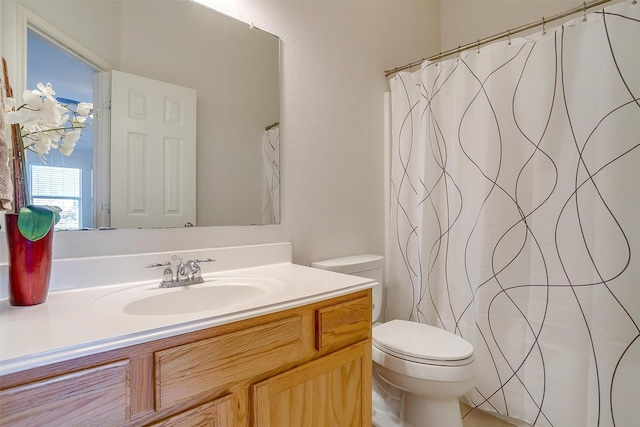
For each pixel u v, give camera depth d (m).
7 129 0.82
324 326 0.92
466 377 1.17
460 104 1.61
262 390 0.79
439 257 1.70
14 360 0.51
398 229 1.86
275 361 0.82
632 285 1.20
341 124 1.70
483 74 1.54
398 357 1.23
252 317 0.77
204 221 1.23
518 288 1.45
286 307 0.83
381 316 1.88
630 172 1.20
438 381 1.16
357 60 1.80
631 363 1.20
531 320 1.42
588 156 1.28
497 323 1.50
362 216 1.80
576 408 1.31
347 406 0.98
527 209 1.43
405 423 1.31
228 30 1.31
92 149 1.00
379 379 1.56
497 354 1.50
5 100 0.79
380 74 1.93
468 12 2.30
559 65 1.35
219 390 0.73
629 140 1.20
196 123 1.22
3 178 0.67
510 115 1.47
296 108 1.51
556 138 1.36
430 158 1.71
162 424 0.64
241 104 1.34
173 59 1.17
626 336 1.21
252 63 1.37
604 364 1.24
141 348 0.63
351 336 1.01
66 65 0.96
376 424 1.45
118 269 1.01
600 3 1.28
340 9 1.71
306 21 1.56
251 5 1.38
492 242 1.51
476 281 1.56
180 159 1.18
